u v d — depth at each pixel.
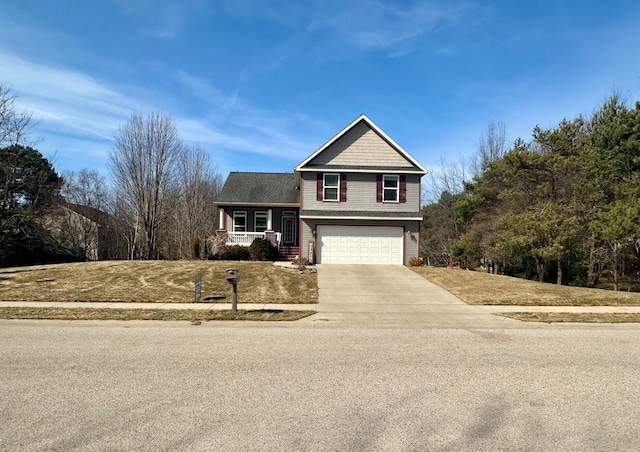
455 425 4.05
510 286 15.66
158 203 34.50
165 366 6.03
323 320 10.08
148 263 20.23
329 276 17.67
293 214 27.80
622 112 20.44
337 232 22.53
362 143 23.52
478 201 27.91
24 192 30.44
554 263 23.42
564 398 4.82
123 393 4.89
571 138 23.66
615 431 3.95
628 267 23.78
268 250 23.22
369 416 4.26
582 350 7.18
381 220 22.52
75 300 12.24
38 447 3.54
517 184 23.92
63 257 32.66
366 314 10.89
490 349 7.22
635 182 18.30
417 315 10.81
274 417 4.22
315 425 4.04
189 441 3.68
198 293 12.38
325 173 23.23
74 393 4.89
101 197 43.84
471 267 27.94
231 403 4.60
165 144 33.50
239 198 27.22
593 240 20.08
